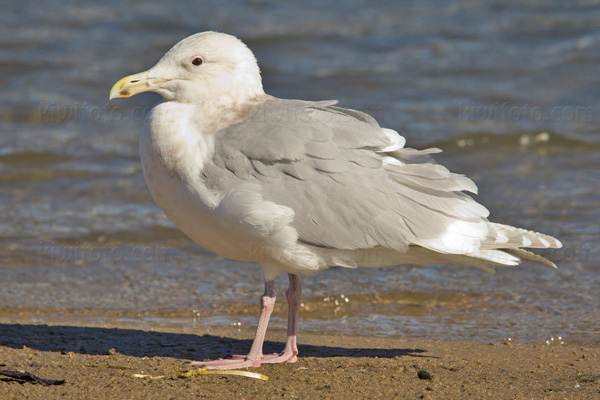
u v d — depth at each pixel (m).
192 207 8.76
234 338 10.46
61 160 19.73
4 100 23.94
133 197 17.45
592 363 9.43
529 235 9.30
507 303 12.02
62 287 12.70
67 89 25.12
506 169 19.34
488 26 31.28
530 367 9.18
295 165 8.70
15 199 17.12
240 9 34.50
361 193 8.79
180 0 35.53
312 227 8.70
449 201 9.18
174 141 8.79
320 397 7.93
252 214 8.45
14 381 8.14
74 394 7.84
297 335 10.69
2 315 11.41
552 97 24.55
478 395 8.04
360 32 30.83
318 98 24.39
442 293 12.47
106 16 32.97
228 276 13.36
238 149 8.72
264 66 27.27
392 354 9.77
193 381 8.42
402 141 9.14
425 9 34.12
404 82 25.64
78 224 15.74
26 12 33.31
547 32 30.02
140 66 27.27
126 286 12.80
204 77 9.04
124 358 9.29
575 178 18.50
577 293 12.36
